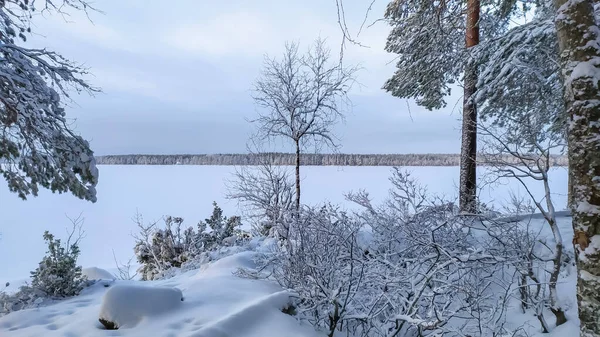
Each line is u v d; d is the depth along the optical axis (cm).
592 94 292
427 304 509
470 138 1021
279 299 488
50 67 641
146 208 2823
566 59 310
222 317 438
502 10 866
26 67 611
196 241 1018
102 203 3216
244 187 1075
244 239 988
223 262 692
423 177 3084
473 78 1014
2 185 4994
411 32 1187
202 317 446
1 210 2952
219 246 948
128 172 7538
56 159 653
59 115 662
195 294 529
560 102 862
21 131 617
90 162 687
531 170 575
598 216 286
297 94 1411
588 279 290
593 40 296
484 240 675
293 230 566
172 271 877
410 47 1206
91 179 693
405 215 657
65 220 2425
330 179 4150
